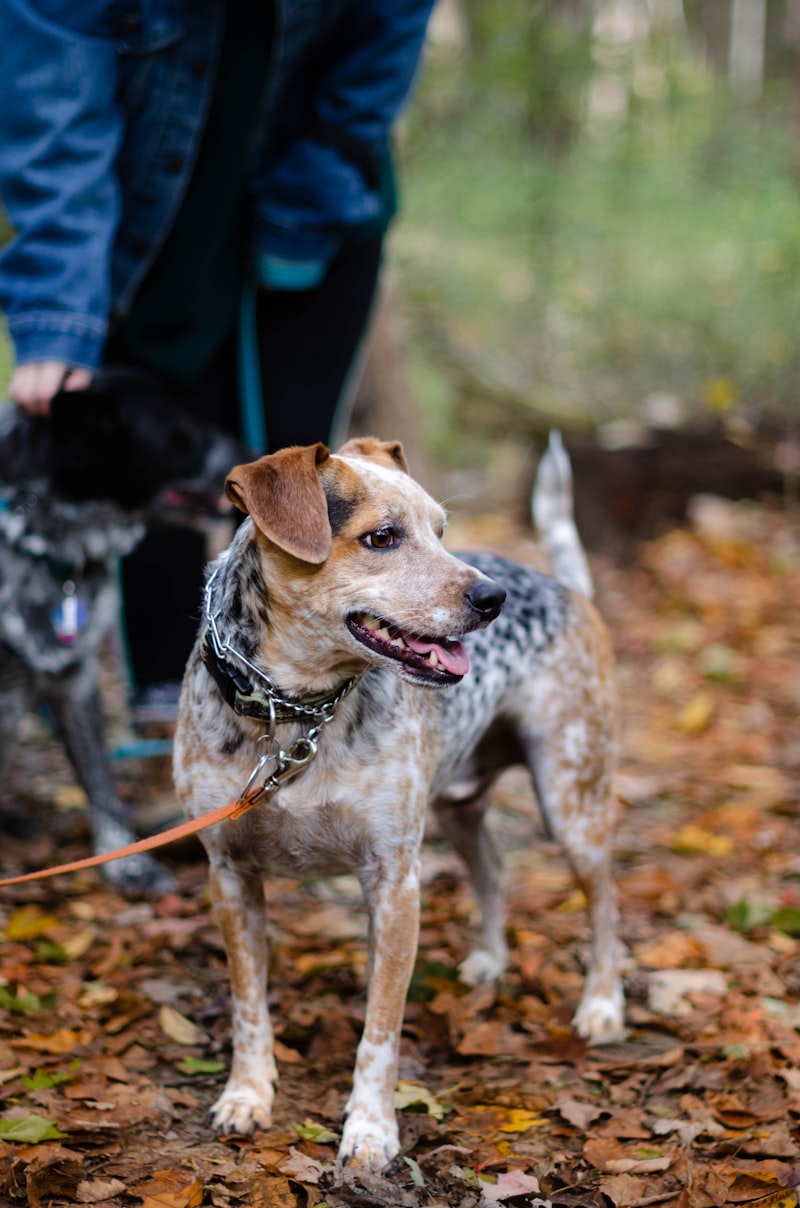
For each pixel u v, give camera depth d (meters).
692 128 13.07
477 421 10.11
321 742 2.65
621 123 12.76
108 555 4.16
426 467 7.87
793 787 5.12
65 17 3.56
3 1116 2.71
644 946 3.78
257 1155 2.62
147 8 3.55
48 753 5.39
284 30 3.65
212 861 2.80
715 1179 2.53
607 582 7.62
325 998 3.35
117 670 6.07
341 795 2.66
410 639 2.57
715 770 5.32
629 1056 3.16
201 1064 3.00
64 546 4.06
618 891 4.15
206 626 2.71
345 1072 3.03
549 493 3.71
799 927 3.86
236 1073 2.81
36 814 4.72
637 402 10.23
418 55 3.93
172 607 4.39
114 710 5.58
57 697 4.18
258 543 2.60
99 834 4.22
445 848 4.57
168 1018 3.19
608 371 10.76
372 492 2.59
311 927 3.80
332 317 4.20
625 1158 2.65
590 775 3.30
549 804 3.29
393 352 7.57
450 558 2.59
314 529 2.49
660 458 8.16
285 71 3.77
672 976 3.54
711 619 7.06
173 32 3.58
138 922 3.83
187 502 4.16
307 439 4.26
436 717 2.92
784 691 6.21
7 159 3.59
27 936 3.66
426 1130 2.74
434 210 11.92
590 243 11.73
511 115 12.32
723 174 12.94
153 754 4.37
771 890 4.20
